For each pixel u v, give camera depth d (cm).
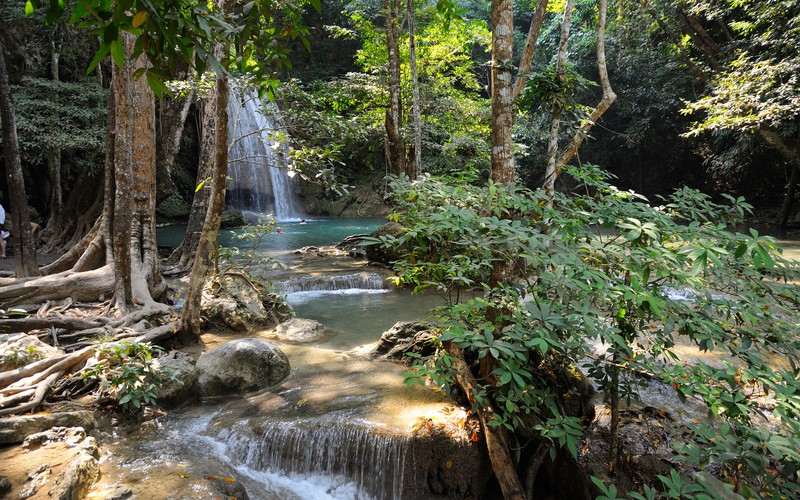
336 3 2564
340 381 546
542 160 2253
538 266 321
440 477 415
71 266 845
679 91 1855
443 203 379
